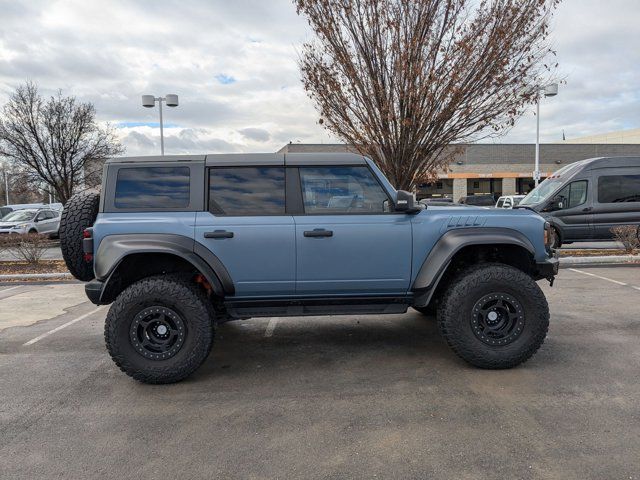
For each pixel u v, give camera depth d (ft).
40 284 31.12
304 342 17.20
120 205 13.85
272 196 14.10
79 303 24.93
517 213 14.55
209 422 11.16
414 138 29.09
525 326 13.67
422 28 27.22
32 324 20.59
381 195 14.37
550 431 10.28
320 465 9.26
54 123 76.38
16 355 16.37
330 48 29.07
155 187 13.97
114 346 13.10
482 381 13.10
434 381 13.21
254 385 13.34
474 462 9.20
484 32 27.48
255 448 9.95
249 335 18.21
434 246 14.12
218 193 14.01
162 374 13.16
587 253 37.73
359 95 29.66
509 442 9.88
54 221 66.69
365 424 10.86
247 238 13.64
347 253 13.92
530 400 11.80
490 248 14.99
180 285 13.26
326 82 29.27
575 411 11.16
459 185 141.38
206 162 14.10
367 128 29.43
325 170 14.32
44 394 12.98
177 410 11.83
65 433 10.75
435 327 18.79
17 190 85.20
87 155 79.05
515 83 28.22
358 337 17.65
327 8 27.81
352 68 28.40
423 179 31.76
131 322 13.14
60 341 17.99
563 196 38.19
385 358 15.28
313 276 13.94
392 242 13.99
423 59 27.78
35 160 76.02
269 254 13.74
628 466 8.92
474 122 29.22
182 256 13.21
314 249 13.82
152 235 13.44
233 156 14.33
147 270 14.53
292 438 10.32
